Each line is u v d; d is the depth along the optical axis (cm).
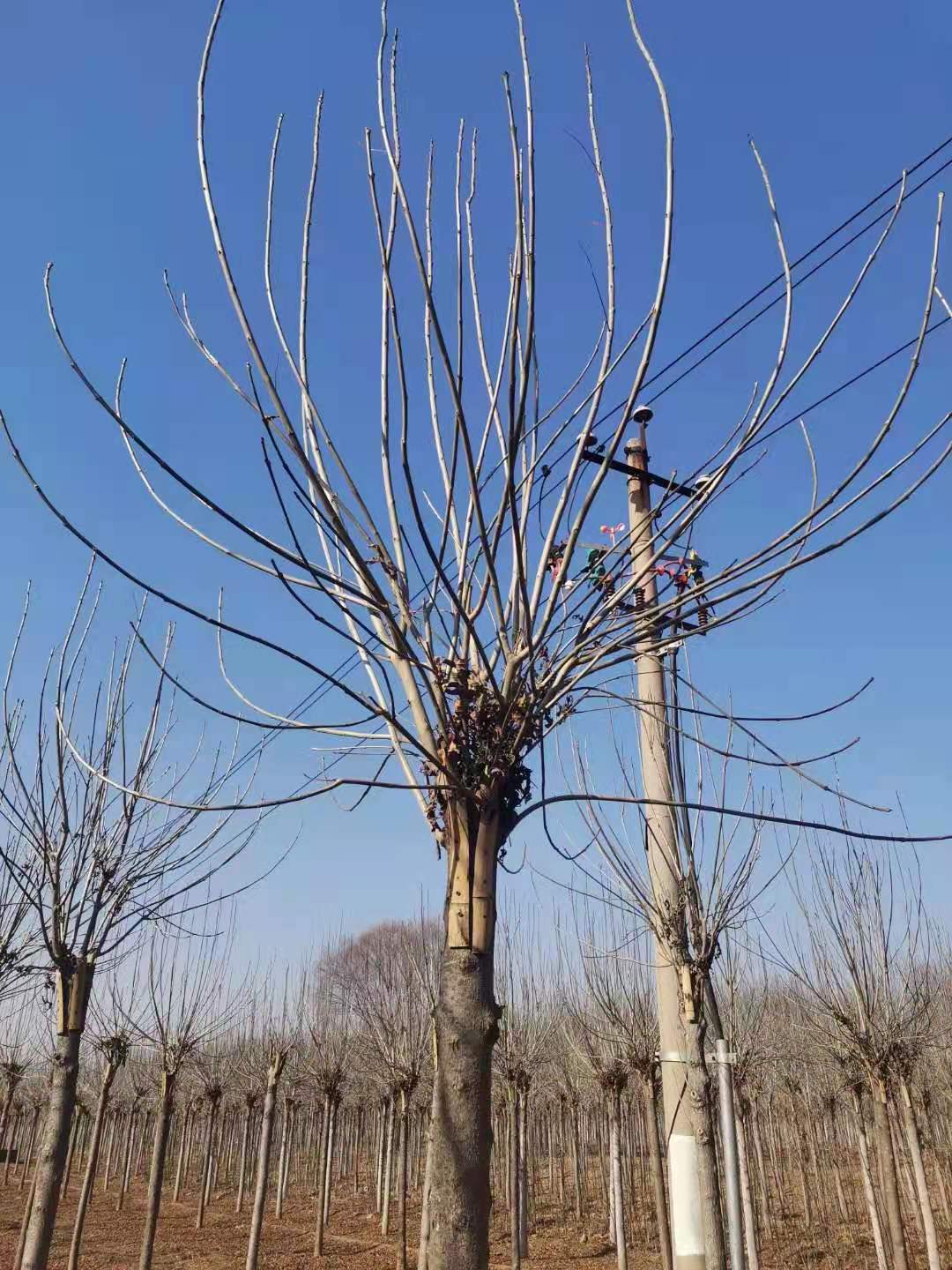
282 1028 1884
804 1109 2073
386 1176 1927
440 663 384
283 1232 1955
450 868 368
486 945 357
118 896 807
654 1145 1262
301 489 375
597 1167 2683
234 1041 2364
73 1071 780
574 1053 1750
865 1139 1440
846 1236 1722
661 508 408
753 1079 1714
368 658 435
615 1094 1502
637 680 826
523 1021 1695
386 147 388
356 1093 2538
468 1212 321
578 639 379
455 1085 337
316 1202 2420
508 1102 1720
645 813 826
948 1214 1723
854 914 1245
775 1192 2128
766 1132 2244
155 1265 1623
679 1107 751
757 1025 1616
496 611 382
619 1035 1355
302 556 357
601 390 374
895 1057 1198
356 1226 2022
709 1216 717
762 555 366
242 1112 2880
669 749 830
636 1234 1812
